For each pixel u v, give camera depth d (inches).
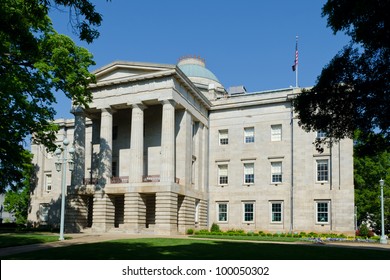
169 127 1786.4
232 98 2202.3
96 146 2172.7
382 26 791.1
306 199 1956.2
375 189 2497.5
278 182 2036.2
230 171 2153.1
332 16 865.5
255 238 1582.2
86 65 1517.0
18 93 1216.8
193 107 2037.4
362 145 971.9
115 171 2108.8
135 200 1796.3
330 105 943.0
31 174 2578.7
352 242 1595.7
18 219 2876.5
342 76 903.7
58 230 2114.9
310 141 1991.9
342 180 1900.8
